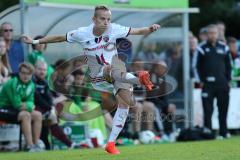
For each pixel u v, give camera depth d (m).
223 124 39.97
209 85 39.50
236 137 39.97
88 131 36.28
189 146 30.92
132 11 40.19
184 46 41.84
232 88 43.25
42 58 35.66
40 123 33.75
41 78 34.78
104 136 37.28
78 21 38.88
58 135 34.97
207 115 39.38
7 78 34.72
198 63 40.00
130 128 38.09
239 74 45.09
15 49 35.62
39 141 33.94
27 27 35.41
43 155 27.92
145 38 44.19
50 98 34.97
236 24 67.62
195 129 38.06
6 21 36.38
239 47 49.72
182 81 42.72
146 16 42.34
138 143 37.31
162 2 40.66
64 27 38.53
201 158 24.25
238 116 43.59
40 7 37.03
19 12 36.50
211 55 39.66
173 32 43.44
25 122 33.19
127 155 25.67
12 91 33.25
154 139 37.72
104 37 25.36
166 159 24.03
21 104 33.28
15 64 35.53
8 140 34.72
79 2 37.31
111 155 25.66
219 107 39.97
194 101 41.22
